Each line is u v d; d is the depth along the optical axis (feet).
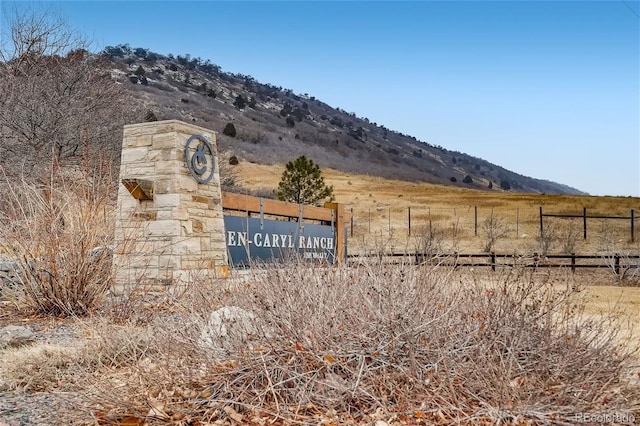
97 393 12.84
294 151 422.82
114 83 82.74
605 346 13.78
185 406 12.11
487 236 106.63
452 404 11.48
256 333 13.58
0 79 67.05
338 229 45.75
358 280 15.60
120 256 26.73
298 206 40.88
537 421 11.18
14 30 74.49
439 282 16.03
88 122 65.67
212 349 13.46
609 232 111.96
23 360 15.61
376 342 12.82
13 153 59.06
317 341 12.71
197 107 456.45
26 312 24.88
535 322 14.20
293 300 14.02
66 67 72.95
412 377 11.84
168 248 28.58
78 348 17.15
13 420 11.87
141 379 13.20
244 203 35.24
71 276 24.58
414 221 135.95
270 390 12.19
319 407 11.90
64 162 58.54
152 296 26.84
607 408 11.59
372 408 11.75
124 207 30.53
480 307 14.66
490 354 12.57
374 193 215.72
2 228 25.08
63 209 25.95
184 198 29.60
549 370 12.71
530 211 154.40
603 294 39.32
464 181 616.80
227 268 31.63
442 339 13.01
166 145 29.78
